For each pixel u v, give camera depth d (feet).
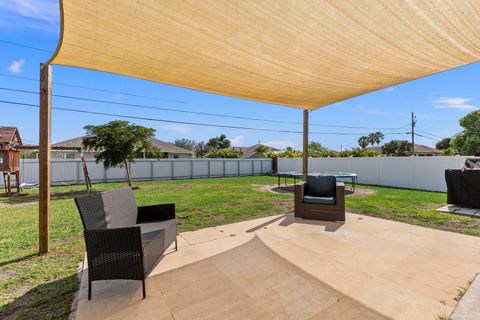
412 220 16.99
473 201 20.44
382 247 11.75
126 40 9.12
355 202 23.85
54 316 6.95
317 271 9.33
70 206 23.52
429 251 11.19
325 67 12.23
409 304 7.22
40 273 9.54
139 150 40.60
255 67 12.12
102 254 7.55
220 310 7.04
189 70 12.32
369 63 11.76
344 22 8.51
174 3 7.22
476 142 76.28
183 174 57.98
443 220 16.83
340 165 47.39
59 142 73.10
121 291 8.07
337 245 12.04
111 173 49.90
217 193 31.63
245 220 17.28
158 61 11.14
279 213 19.53
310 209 17.08
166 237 9.99
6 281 8.91
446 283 8.38
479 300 7.22
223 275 9.09
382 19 8.32
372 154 56.49
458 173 21.31
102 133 36.78
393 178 39.01
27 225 16.72
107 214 9.45
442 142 131.03
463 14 7.86
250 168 66.54
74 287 8.50
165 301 7.50
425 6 7.57
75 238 13.84
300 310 7.01
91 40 8.95
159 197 28.25
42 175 11.47
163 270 9.53
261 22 8.44
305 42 9.82
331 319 6.62
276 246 11.98
